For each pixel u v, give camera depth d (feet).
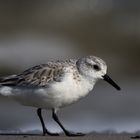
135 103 58.03
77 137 33.32
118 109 55.26
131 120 49.37
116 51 87.61
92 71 34.99
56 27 94.48
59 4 100.53
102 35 92.38
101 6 99.81
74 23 95.81
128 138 33.42
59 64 34.86
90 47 88.38
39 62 78.07
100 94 60.75
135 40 90.48
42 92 34.24
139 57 85.10
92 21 96.58
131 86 67.21
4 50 79.97
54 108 34.96
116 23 95.71
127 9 98.94
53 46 84.23
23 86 34.58
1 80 35.01
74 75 34.45
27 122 47.78
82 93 34.88
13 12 98.02
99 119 49.78
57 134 34.83
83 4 100.17
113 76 76.48
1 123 47.29
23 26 94.02
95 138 33.12
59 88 34.04
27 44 83.25
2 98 55.62
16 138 32.65
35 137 33.12
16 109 53.11
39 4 100.32
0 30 91.09
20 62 77.20
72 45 87.25
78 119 49.75
